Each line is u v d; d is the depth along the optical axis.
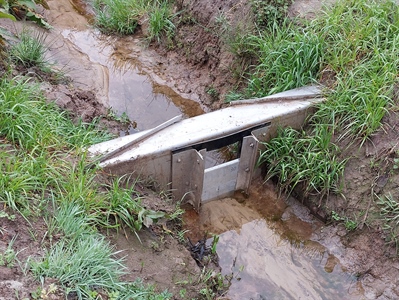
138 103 2.51
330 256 1.79
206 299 1.52
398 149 1.75
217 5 2.59
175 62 2.78
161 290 1.43
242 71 2.37
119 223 1.55
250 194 2.03
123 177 1.71
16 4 2.66
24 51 2.29
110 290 1.29
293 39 2.18
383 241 1.71
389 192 1.74
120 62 2.81
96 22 3.09
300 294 1.66
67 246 1.33
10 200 1.35
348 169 1.85
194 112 2.48
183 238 1.74
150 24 2.91
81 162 1.58
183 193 1.92
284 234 1.87
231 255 1.78
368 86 1.88
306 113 1.97
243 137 1.87
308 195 1.92
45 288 1.18
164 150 1.74
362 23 2.11
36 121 1.71
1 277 1.17
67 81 2.44
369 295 1.65
